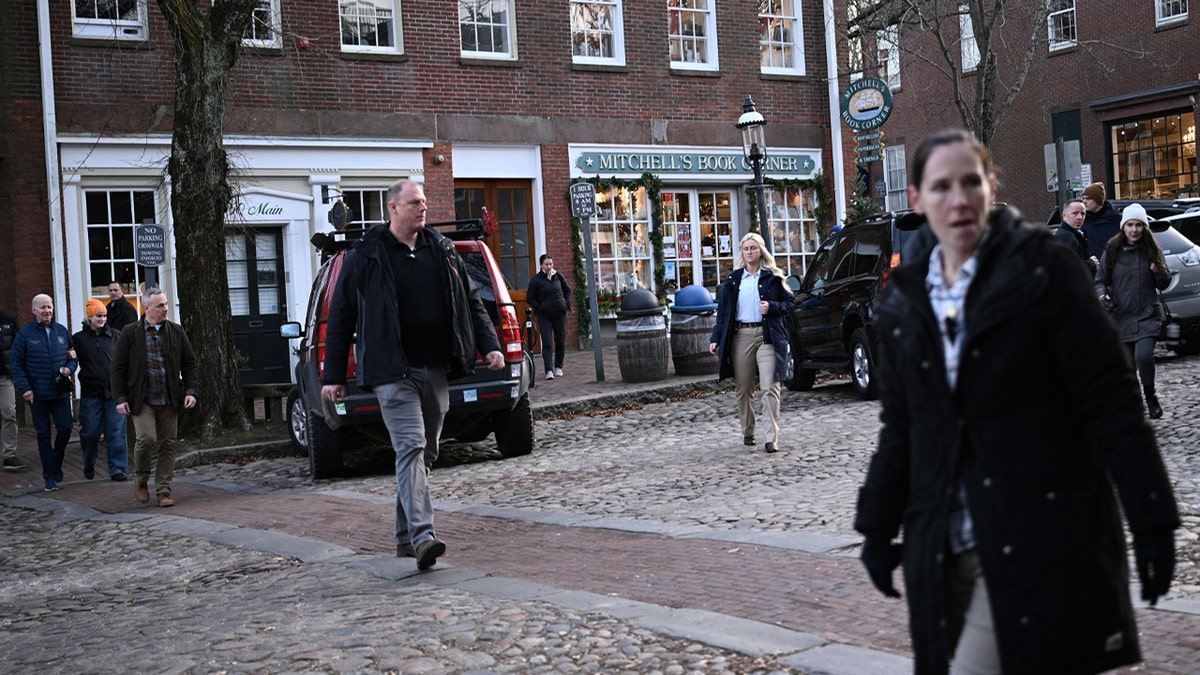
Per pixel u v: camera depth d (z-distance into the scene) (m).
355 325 7.48
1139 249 11.27
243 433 15.64
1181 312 15.98
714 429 13.96
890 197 41.25
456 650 5.50
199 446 14.91
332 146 20.70
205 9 19.92
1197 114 32.47
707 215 25.19
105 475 14.04
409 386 7.41
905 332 3.09
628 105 23.95
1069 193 16.56
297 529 9.41
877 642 5.17
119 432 13.63
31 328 13.28
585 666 5.14
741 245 11.76
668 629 5.53
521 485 10.91
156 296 11.63
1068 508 2.89
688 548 7.48
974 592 3.01
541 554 7.78
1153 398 11.35
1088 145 35.34
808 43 26.42
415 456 7.44
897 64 40.00
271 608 6.75
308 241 20.59
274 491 11.91
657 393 17.23
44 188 18.31
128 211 19.16
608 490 10.19
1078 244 12.34
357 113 21.08
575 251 23.14
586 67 23.44
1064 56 35.78
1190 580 5.84
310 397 12.31
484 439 14.64
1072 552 2.86
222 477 13.42
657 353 17.86
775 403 11.56
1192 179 33.00
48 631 6.89
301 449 14.45
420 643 5.63
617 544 7.86
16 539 10.42
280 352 20.64
